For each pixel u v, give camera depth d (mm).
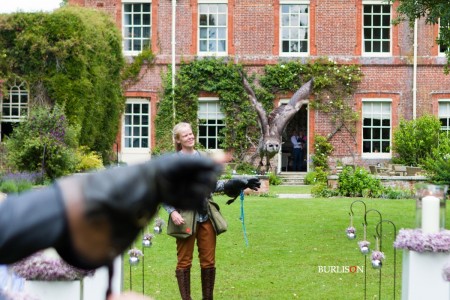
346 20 27109
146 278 8203
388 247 10023
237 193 5992
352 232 7891
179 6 27297
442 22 12586
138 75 27078
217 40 27344
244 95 26875
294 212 13953
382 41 27109
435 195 4965
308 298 7246
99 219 777
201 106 27203
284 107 23375
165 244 10336
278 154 26328
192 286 8000
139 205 789
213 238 6480
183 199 805
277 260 9195
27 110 21812
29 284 3822
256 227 11898
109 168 848
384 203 15914
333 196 18641
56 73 21578
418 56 26812
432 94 26812
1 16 21516
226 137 26797
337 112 26891
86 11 23188
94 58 22578
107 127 24516
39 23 21531
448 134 26297
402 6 13055
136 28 27359
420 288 4895
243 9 27203
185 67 27031
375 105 27031
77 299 3908
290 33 27266
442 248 4781
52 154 19344
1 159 20469
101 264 786
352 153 26828
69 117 21469
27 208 763
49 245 767
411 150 25078
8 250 751
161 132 26875
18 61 21625
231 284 7891
